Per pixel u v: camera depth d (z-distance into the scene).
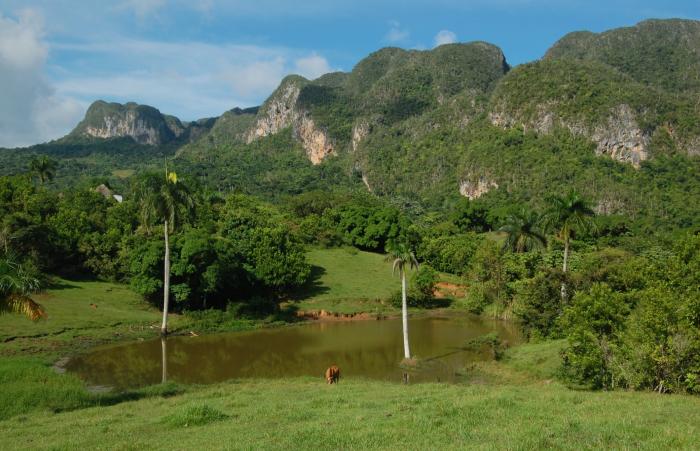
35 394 22.69
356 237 93.19
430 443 12.41
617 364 22.91
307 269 64.62
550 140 165.12
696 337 20.75
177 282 53.44
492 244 66.06
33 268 49.88
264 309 58.25
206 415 17.64
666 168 146.88
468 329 53.56
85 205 76.25
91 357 38.31
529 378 30.31
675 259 30.59
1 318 42.38
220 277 54.19
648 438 11.73
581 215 45.25
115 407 21.86
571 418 14.35
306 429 14.59
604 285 26.16
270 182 195.50
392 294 66.88
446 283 76.50
